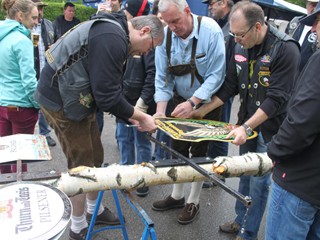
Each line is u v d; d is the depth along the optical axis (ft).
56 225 3.22
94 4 17.10
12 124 8.89
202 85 7.44
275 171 4.80
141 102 9.11
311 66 4.07
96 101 5.62
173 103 8.73
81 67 5.71
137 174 4.70
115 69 5.46
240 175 5.25
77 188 4.46
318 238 4.93
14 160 4.67
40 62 13.23
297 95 4.17
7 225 3.17
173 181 4.96
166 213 9.34
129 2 7.63
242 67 6.90
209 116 8.38
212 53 7.29
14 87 8.41
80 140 6.62
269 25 6.42
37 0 12.81
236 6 6.28
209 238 8.33
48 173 4.54
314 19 4.65
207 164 5.13
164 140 10.27
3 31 8.14
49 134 14.70
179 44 7.44
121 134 10.18
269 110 6.21
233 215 9.39
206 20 7.34
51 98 6.14
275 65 6.26
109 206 9.46
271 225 4.95
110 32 5.37
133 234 8.32
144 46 6.06
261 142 7.06
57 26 18.15
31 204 3.50
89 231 6.86
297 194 4.44
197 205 9.04
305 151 4.31
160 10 6.80
